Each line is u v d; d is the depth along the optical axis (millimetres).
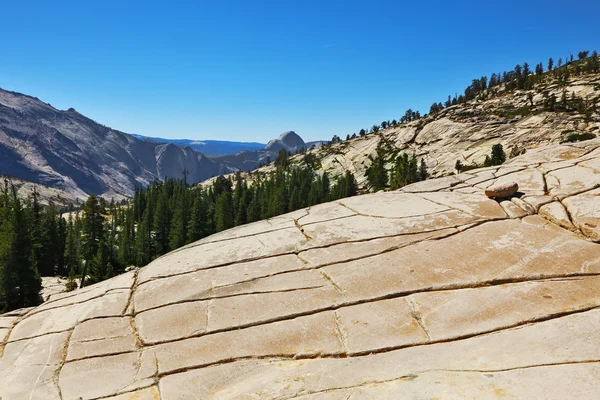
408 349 4973
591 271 5945
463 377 4113
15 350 6680
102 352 6051
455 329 5199
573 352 4230
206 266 8164
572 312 5055
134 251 61688
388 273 6855
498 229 7887
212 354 5559
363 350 5117
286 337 5652
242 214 72188
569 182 9391
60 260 56062
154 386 5152
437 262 6984
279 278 7242
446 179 11805
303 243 8570
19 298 31672
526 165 11562
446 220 8664
